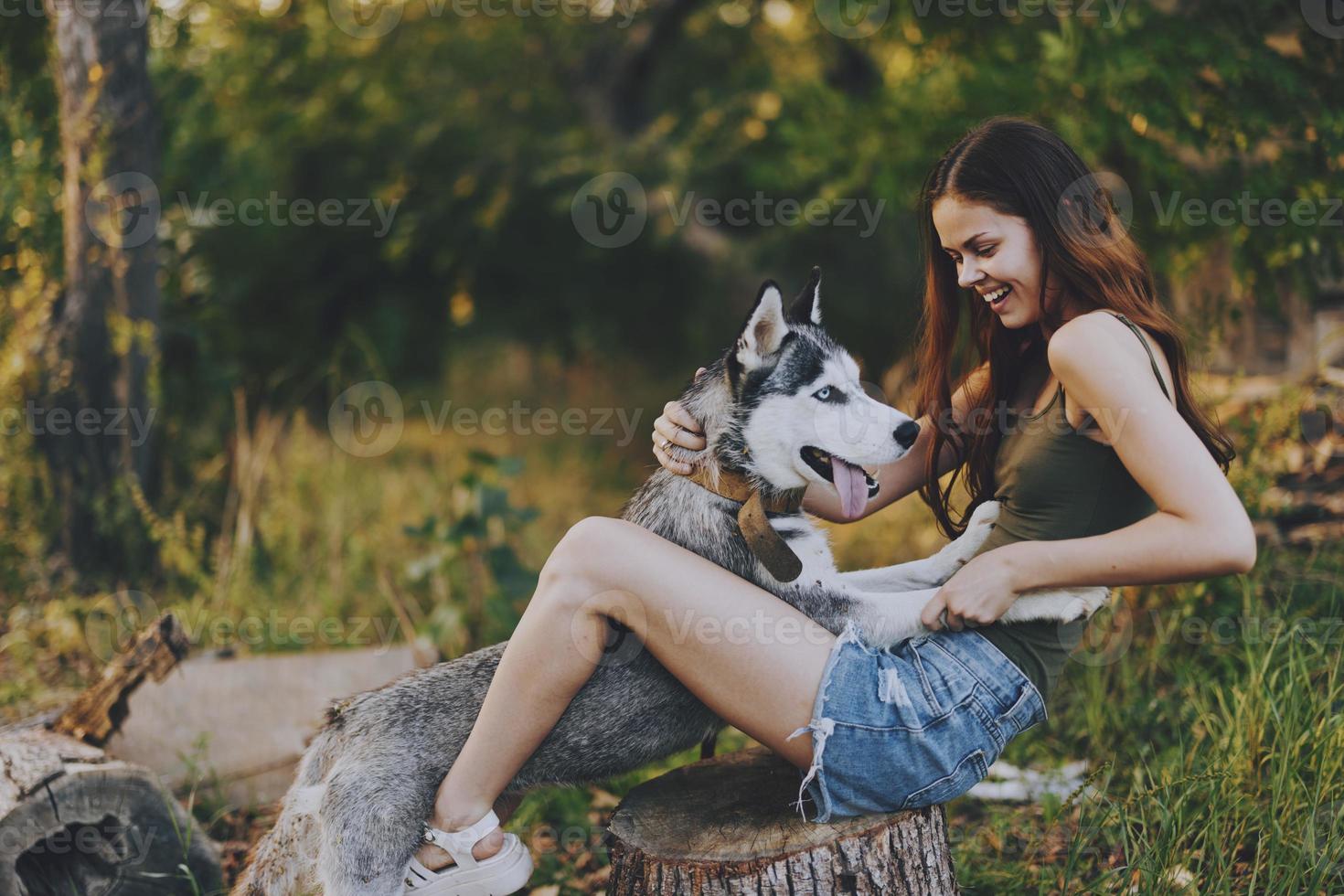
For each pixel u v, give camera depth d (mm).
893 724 1889
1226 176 4418
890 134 5852
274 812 3100
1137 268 2010
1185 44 4199
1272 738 2627
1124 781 2861
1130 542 1762
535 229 9664
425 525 4562
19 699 3598
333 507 5480
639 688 2137
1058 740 3176
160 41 6145
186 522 4945
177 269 6215
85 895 2477
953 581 1927
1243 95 4219
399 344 9273
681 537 2338
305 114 8430
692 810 2094
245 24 7715
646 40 9664
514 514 4523
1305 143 4215
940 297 2328
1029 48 5066
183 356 5926
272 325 8516
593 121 9758
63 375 4562
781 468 2416
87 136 4562
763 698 1926
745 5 9938
